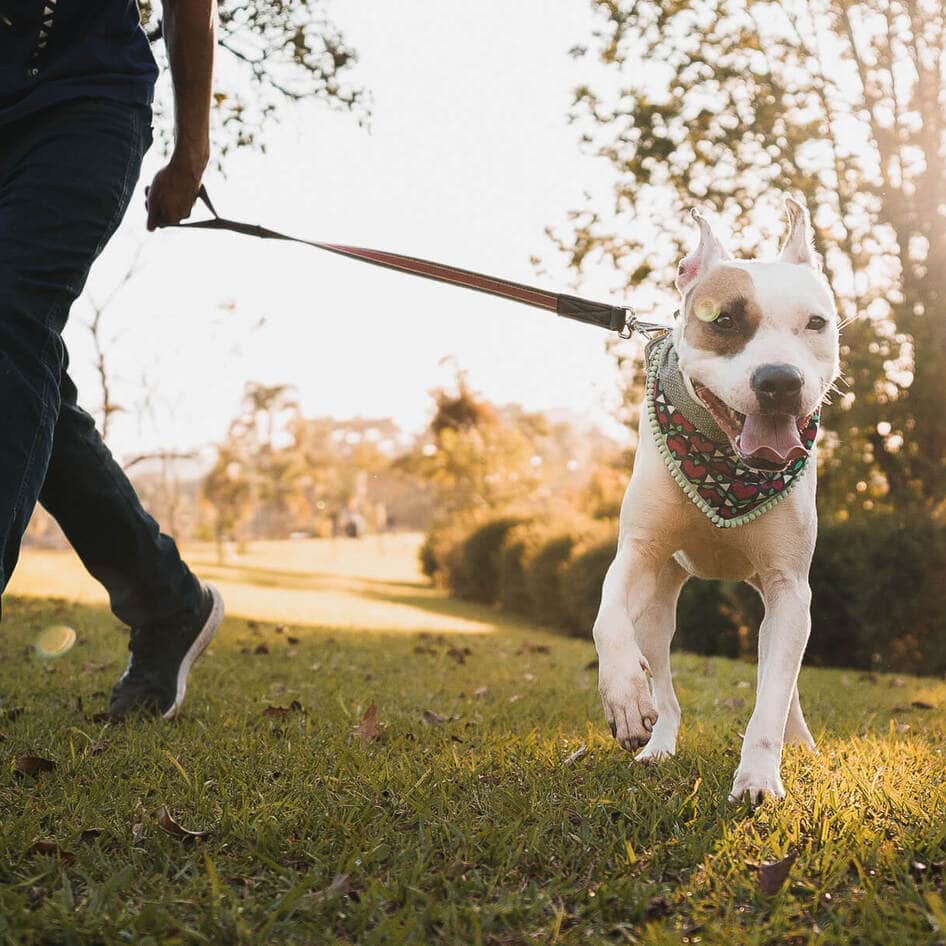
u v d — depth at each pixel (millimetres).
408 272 3492
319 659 7023
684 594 12766
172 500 30484
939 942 1725
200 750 3168
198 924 1808
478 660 7891
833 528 11062
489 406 35656
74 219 2436
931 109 13094
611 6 13367
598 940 1764
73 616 9133
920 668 11023
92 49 2557
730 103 13539
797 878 2000
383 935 1762
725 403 2691
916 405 12953
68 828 2281
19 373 2307
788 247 2904
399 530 80562
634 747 2615
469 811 2475
